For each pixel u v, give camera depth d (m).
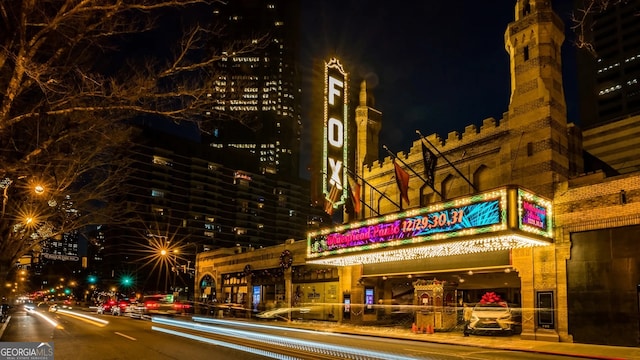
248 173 165.38
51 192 20.88
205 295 61.38
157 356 15.52
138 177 133.75
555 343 21.81
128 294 125.69
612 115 106.12
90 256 154.25
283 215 174.62
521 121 26.52
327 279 39.25
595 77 110.31
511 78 27.69
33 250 35.53
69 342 20.12
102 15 10.52
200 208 147.62
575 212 22.95
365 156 38.97
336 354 16.20
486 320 24.95
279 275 45.72
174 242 138.38
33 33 10.56
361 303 35.47
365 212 37.44
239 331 27.39
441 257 29.27
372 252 29.11
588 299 21.89
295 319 41.12
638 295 20.33
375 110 40.44
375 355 16.05
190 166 147.88
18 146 15.29
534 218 22.52
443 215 24.83
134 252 132.38
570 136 28.09
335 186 34.75
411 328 30.42
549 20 26.55
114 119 15.31
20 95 12.37
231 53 13.08
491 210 22.42
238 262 53.44
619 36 107.12
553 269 23.38
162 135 142.62
